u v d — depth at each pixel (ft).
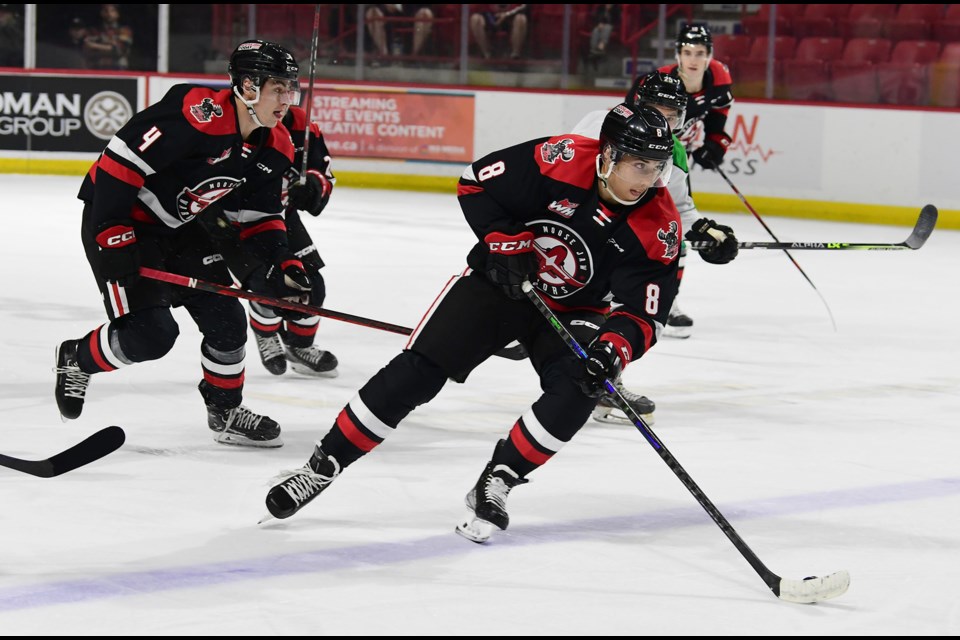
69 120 109.60
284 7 114.42
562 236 27.27
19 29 113.60
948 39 110.63
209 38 116.26
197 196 32.19
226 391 35.04
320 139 40.96
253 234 37.63
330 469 28.40
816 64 104.47
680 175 52.90
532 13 111.14
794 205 99.25
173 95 30.81
